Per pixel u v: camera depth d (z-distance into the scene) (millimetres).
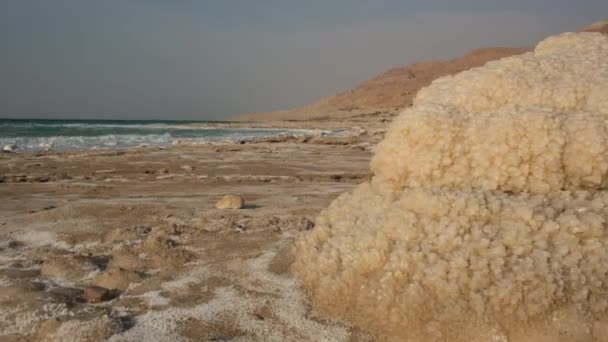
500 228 2832
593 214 2746
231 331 2771
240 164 13078
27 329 2783
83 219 5363
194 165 12711
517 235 2748
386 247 3000
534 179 3113
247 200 7145
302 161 14047
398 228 3037
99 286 3416
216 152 16812
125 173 10969
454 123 3367
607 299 2473
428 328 2611
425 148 3385
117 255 4059
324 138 23781
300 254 3639
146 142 23047
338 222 3547
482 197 2992
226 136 31391
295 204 6723
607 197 2928
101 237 4680
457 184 3271
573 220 2723
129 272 3578
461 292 2654
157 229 4844
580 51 3854
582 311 2455
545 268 2576
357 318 2867
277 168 12266
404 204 3186
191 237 4590
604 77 3430
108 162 13070
